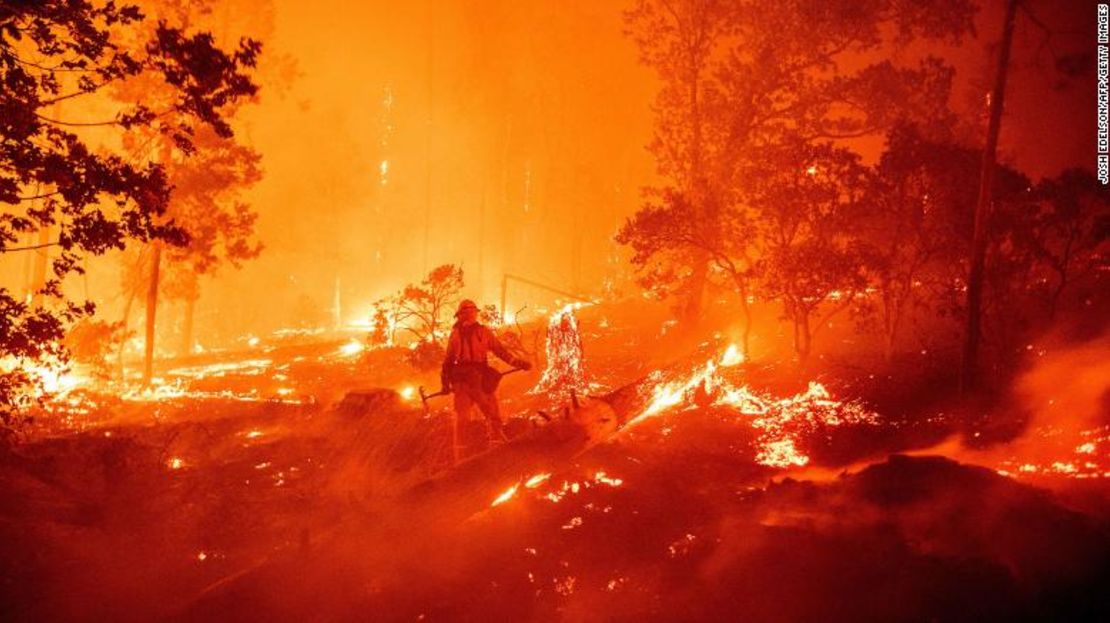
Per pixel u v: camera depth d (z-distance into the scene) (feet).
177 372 64.54
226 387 54.75
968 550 18.33
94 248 26.86
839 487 22.56
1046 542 18.03
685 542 20.12
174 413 42.68
